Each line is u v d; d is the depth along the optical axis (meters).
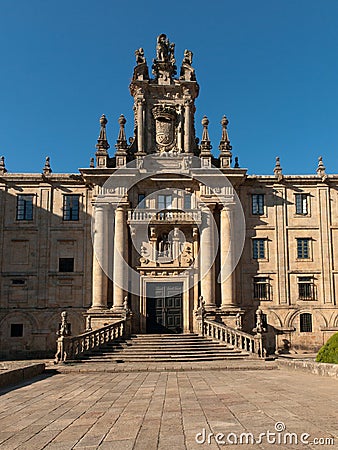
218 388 19.62
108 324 39.09
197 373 26.62
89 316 41.28
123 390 19.78
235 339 34.81
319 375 23.55
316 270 45.22
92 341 34.72
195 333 40.97
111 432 11.84
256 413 13.53
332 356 24.36
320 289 44.97
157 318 43.19
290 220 46.03
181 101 46.44
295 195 46.53
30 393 19.17
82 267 44.34
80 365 30.12
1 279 43.91
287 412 13.50
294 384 20.11
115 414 14.23
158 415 13.86
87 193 45.59
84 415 14.18
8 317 43.31
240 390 18.72
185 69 47.00
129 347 35.06
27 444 10.88
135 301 43.16
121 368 28.19
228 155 45.47
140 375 26.03
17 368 23.84
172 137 45.88
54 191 45.59
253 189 46.38
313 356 40.56
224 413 13.77
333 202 46.53
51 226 44.97
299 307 44.44
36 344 42.97
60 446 10.62
